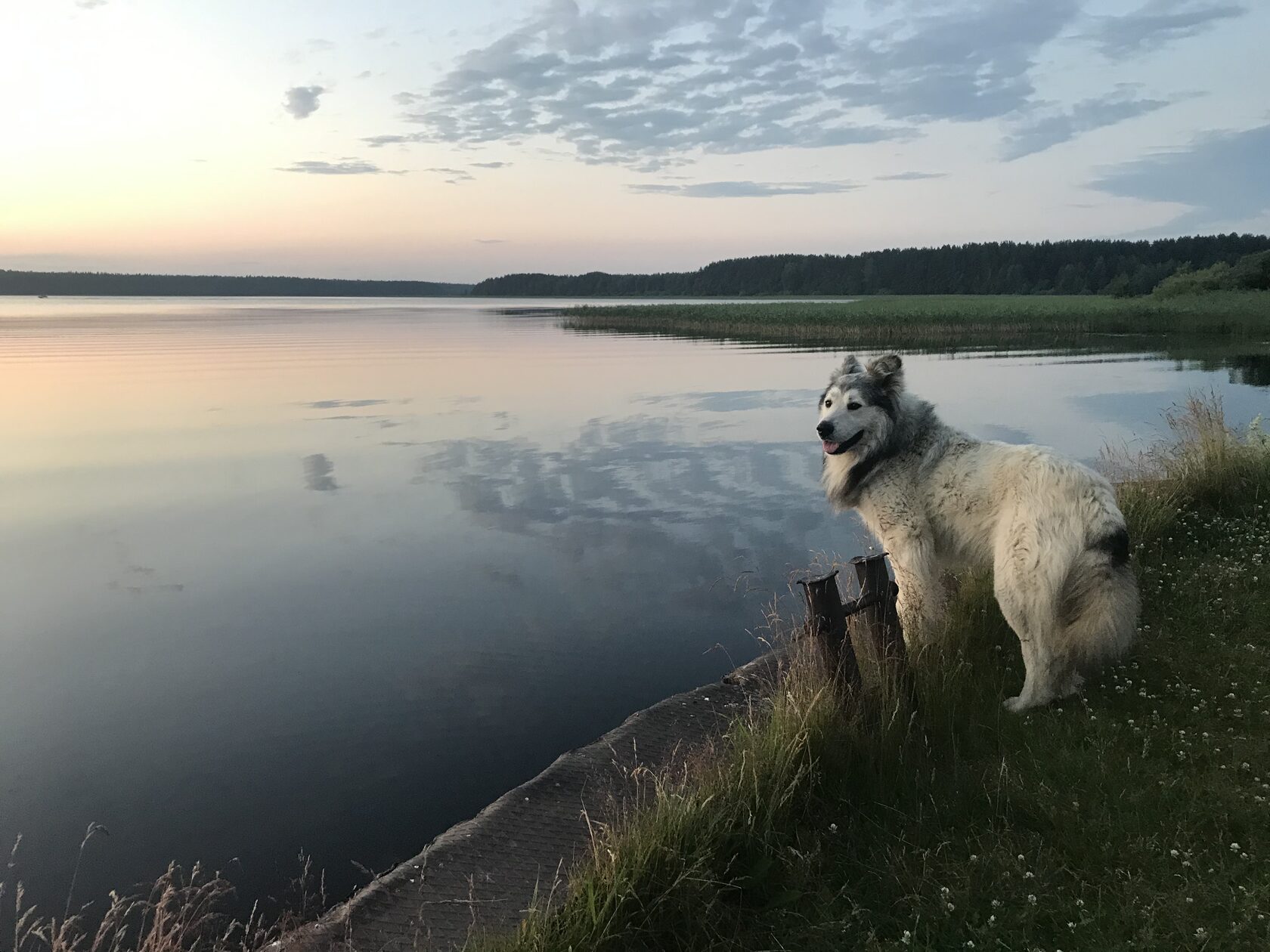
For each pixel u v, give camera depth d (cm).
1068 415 875
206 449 728
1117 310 2778
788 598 386
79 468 654
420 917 196
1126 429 777
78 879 230
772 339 2284
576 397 1057
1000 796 212
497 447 738
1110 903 183
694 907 185
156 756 279
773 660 307
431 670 329
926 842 202
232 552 455
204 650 346
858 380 299
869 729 226
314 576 421
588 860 197
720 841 196
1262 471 415
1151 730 236
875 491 294
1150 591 314
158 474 635
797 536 470
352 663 336
